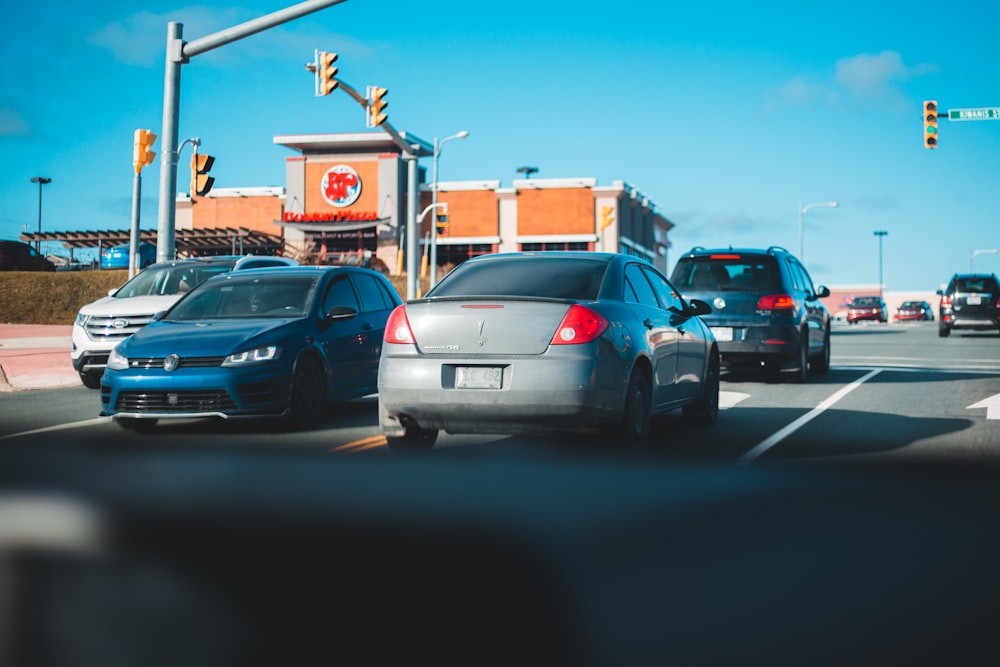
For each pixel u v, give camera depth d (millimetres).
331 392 9227
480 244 63031
